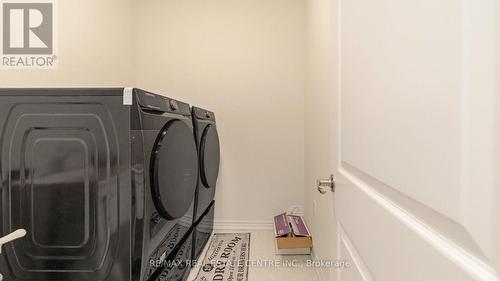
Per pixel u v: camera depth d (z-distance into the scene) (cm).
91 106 114
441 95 45
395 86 61
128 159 113
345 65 101
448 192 44
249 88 299
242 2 297
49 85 191
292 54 296
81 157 115
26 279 117
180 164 158
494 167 36
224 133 300
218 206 302
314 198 227
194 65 300
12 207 116
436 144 47
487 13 37
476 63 39
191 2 299
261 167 300
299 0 295
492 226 36
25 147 115
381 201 70
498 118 36
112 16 258
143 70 301
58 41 196
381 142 69
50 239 116
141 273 116
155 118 130
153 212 126
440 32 46
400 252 60
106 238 115
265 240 272
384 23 67
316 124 219
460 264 41
